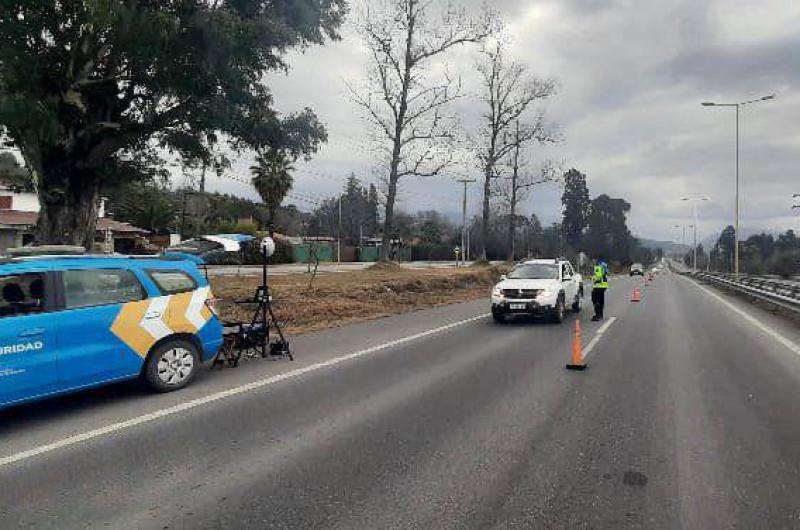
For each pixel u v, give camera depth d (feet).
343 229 315.37
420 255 268.62
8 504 13.99
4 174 152.35
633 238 475.72
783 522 12.94
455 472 15.76
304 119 69.46
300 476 15.52
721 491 14.53
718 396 24.03
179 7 51.39
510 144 134.72
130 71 55.93
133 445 18.03
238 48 54.44
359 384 26.08
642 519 13.08
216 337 26.91
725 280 121.80
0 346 19.74
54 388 21.17
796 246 416.26
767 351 35.53
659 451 17.40
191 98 58.49
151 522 13.04
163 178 74.28
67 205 57.47
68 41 51.70
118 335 23.04
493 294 50.83
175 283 25.85
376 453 17.22
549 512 13.43
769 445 17.90
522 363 31.30
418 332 43.57
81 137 55.77
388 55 97.25
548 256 307.37
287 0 59.82
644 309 65.77
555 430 19.42
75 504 13.97
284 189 151.23
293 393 24.43
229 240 49.06
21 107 44.14
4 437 18.98
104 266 23.54
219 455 17.11
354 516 13.25
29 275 21.29
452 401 23.16
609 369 29.68
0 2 43.60
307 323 48.67
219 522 13.02
